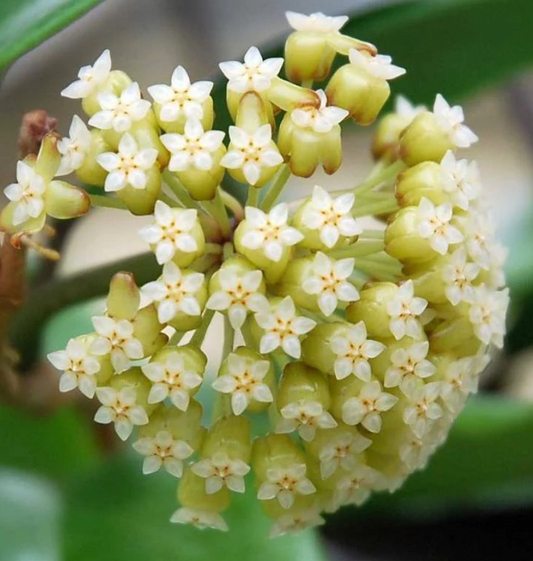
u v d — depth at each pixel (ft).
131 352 0.67
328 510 0.72
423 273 0.69
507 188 1.50
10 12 0.75
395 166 0.73
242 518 0.84
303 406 0.68
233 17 1.61
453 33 0.90
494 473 0.97
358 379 0.68
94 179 0.69
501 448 0.94
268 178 0.68
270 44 0.86
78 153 0.69
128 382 0.68
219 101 0.87
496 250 0.74
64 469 0.96
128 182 0.68
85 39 1.56
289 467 0.69
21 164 0.69
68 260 1.40
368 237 0.72
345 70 0.70
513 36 0.91
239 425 0.69
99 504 0.85
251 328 0.68
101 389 0.68
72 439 0.96
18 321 0.80
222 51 1.58
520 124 1.41
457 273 0.69
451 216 0.69
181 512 0.71
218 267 0.70
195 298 0.67
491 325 0.72
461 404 0.73
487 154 1.58
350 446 0.69
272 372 0.68
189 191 0.68
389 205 0.71
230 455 0.68
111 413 0.68
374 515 1.02
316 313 0.69
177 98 0.68
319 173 1.50
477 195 0.72
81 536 0.84
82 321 1.00
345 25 0.88
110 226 1.51
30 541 0.83
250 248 0.66
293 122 0.68
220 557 0.83
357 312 0.68
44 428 0.95
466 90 0.96
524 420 0.92
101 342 0.67
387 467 0.72
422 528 1.03
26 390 0.87
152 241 0.67
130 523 0.84
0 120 1.49
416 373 0.68
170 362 0.67
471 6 0.88
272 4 1.61
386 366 0.68
